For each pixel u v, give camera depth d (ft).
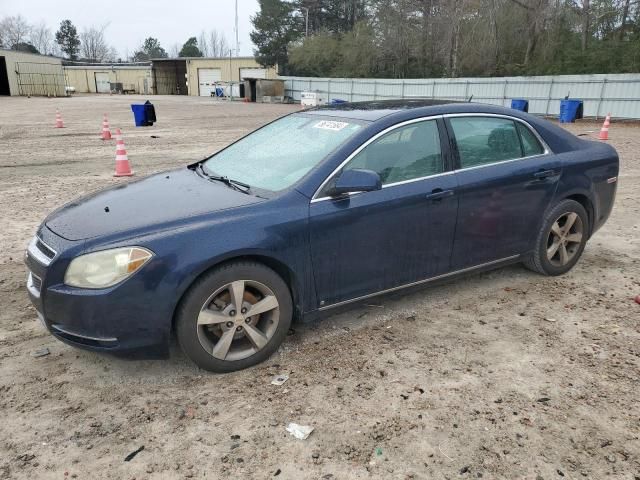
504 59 121.19
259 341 11.12
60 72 194.59
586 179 15.71
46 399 10.16
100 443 8.95
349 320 13.35
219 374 10.98
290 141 13.35
